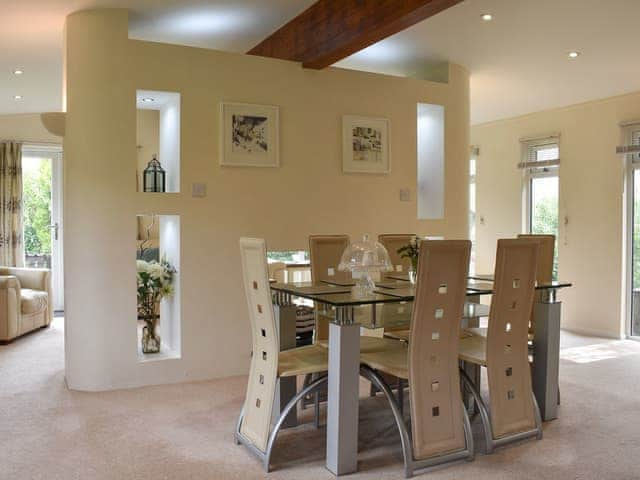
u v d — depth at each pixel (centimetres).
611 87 648
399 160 546
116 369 444
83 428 358
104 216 437
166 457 316
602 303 695
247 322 488
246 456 318
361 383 463
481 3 413
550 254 431
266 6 441
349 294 338
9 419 374
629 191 677
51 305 720
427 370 309
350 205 523
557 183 756
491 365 333
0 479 287
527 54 535
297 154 500
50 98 721
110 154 437
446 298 308
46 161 838
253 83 482
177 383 459
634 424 372
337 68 514
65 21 446
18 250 812
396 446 335
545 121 761
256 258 309
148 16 453
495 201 832
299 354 345
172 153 480
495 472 301
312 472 300
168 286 474
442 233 569
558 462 313
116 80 437
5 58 545
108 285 440
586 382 474
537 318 381
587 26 459
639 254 668
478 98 698
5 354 561
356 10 404
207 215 469
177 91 455
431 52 531
